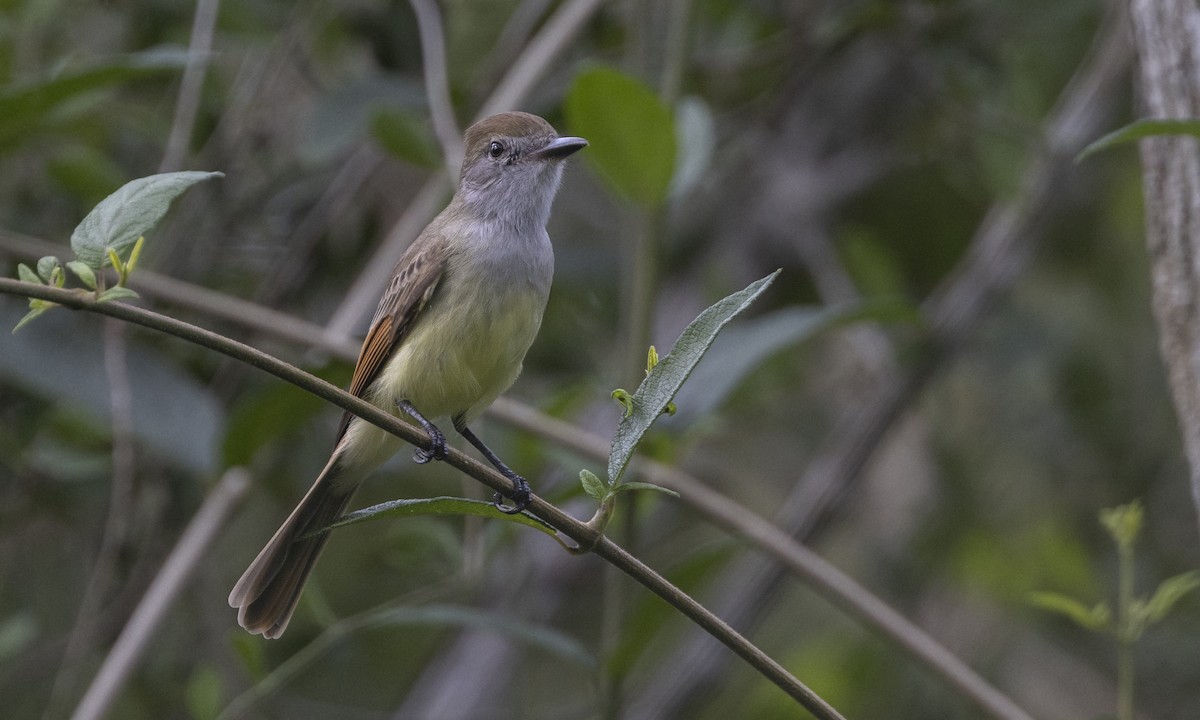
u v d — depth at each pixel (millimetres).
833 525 12352
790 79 12547
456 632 12586
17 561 11492
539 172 8375
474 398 8039
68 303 4812
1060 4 12188
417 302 7938
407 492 11633
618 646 8055
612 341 12406
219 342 5082
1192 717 11836
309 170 11852
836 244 13398
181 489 11219
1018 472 12734
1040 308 13156
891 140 13305
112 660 8719
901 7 12008
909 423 13148
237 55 12422
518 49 11805
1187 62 6742
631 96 8367
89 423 10836
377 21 12016
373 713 11969
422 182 12203
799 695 5246
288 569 7512
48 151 11281
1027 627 12289
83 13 11633
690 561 8305
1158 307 6801
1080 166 11828
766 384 12438
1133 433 12602
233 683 11062
